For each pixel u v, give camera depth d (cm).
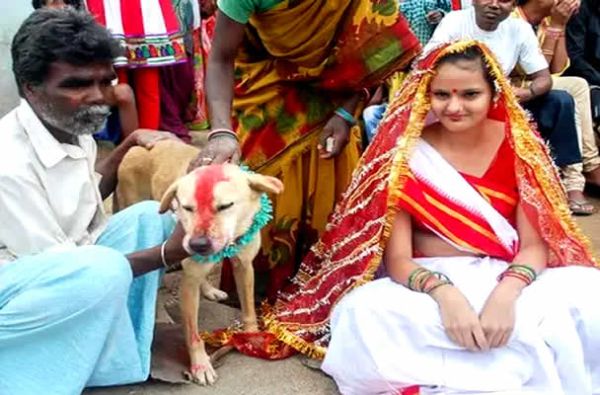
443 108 256
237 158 290
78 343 243
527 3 484
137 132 319
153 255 251
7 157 240
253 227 265
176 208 250
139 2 502
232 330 298
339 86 307
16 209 241
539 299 244
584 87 476
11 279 237
